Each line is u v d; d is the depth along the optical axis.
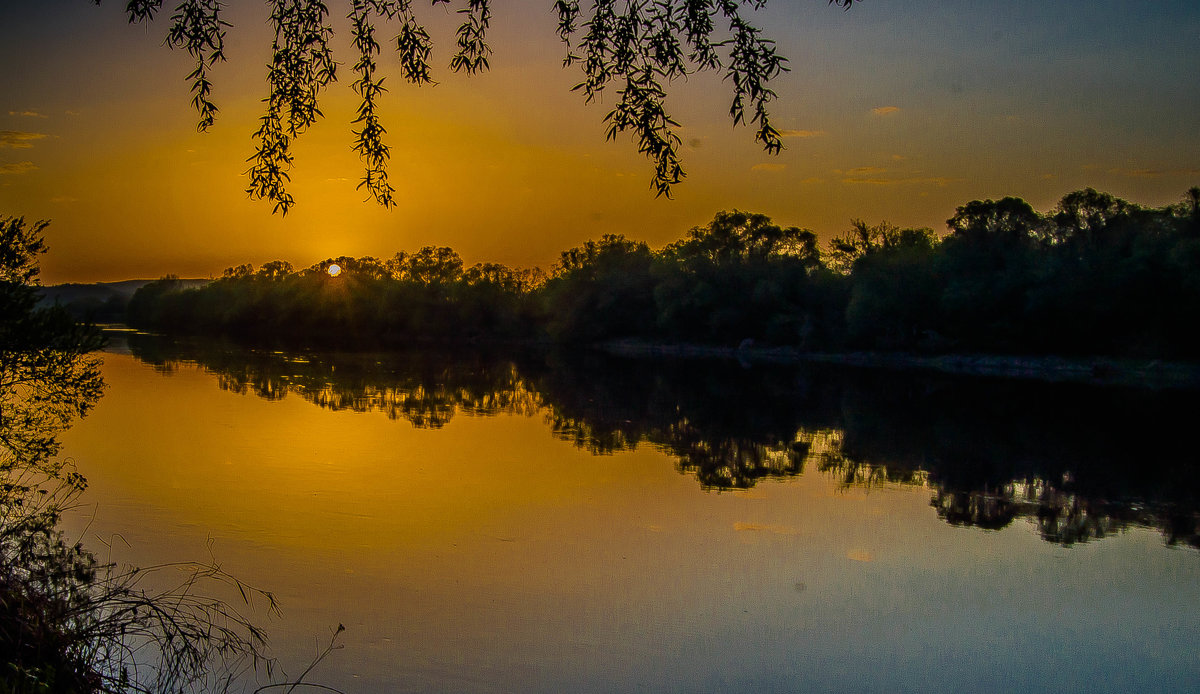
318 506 12.81
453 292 89.81
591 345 76.06
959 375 43.47
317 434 19.62
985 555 11.45
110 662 6.57
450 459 16.95
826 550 11.52
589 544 11.41
